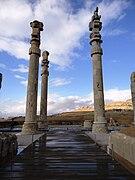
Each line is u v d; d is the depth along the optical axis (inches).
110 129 1221.1
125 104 4124.0
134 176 230.2
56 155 361.4
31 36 952.3
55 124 2071.9
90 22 951.0
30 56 928.3
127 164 276.5
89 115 2418.8
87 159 325.1
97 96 849.5
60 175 235.6
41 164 290.8
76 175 235.6
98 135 724.0
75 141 594.9
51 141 593.0
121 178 223.0
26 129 823.1
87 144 521.0
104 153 381.4
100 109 833.5
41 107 1240.8
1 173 244.1
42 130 1138.0
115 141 350.6
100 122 813.2
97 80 867.4
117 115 2233.0
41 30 983.0
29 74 901.8
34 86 887.7
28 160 319.0
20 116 2506.2
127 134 307.4
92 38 917.2
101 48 912.9
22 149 459.8
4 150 321.1
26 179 220.1
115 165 283.4
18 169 263.0
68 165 284.2
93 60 902.4
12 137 376.8
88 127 1368.1
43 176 231.8
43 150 420.8
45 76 1291.8
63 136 769.6
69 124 2044.8
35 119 860.0
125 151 288.7
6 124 1579.7
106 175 234.8
